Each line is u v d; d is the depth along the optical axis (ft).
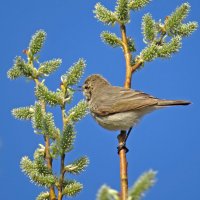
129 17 37.58
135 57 37.65
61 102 29.89
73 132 27.27
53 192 26.99
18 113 30.76
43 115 28.27
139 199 11.89
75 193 26.66
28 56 32.65
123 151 32.45
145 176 11.91
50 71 32.32
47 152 27.63
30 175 27.02
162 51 35.99
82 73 30.68
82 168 27.32
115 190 12.31
